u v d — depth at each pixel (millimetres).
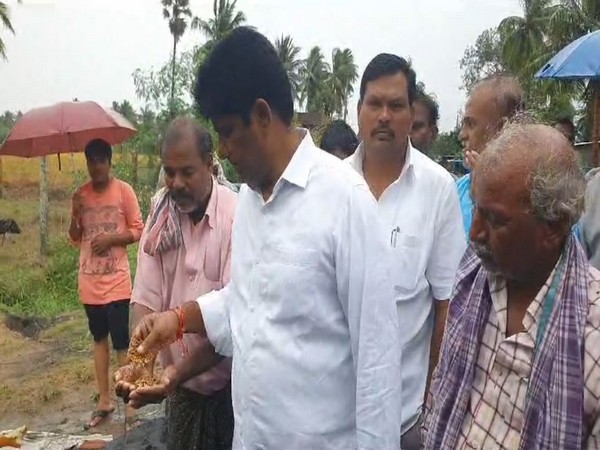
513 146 1486
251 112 1866
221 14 30578
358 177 1962
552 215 1454
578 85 23094
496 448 1574
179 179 2629
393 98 2740
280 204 1952
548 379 1463
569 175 1466
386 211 2695
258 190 2004
